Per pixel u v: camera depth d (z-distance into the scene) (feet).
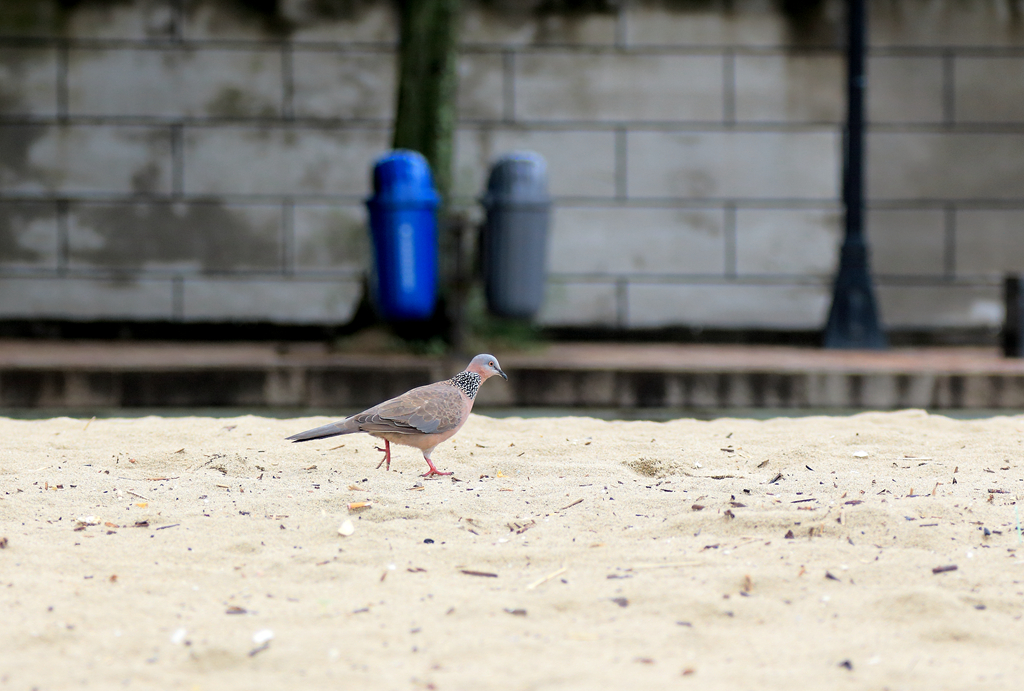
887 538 20.80
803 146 63.31
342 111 62.64
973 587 18.25
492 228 51.47
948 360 52.34
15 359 48.06
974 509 22.38
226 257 62.85
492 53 62.64
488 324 55.62
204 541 20.99
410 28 54.34
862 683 14.61
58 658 15.38
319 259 62.95
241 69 62.39
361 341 53.42
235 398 46.42
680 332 63.36
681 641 16.02
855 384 46.91
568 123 62.95
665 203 63.31
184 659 15.38
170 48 62.28
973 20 63.21
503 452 29.17
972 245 63.87
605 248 63.36
